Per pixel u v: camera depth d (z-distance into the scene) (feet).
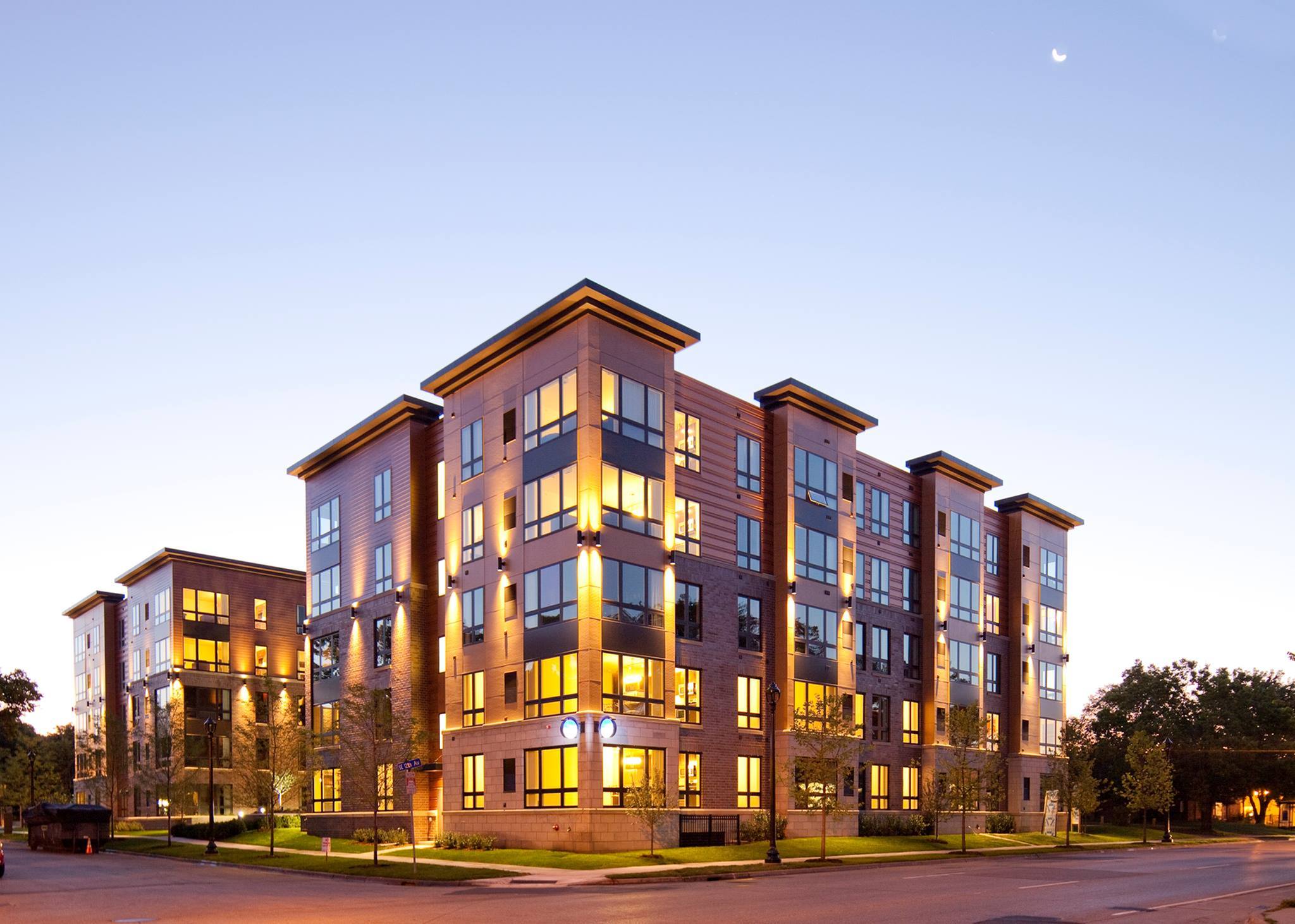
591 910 70.23
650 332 134.92
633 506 130.00
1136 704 286.66
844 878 99.60
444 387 151.53
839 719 130.00
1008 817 188.34
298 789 184.44
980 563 195.00
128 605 264.72
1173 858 139.33
